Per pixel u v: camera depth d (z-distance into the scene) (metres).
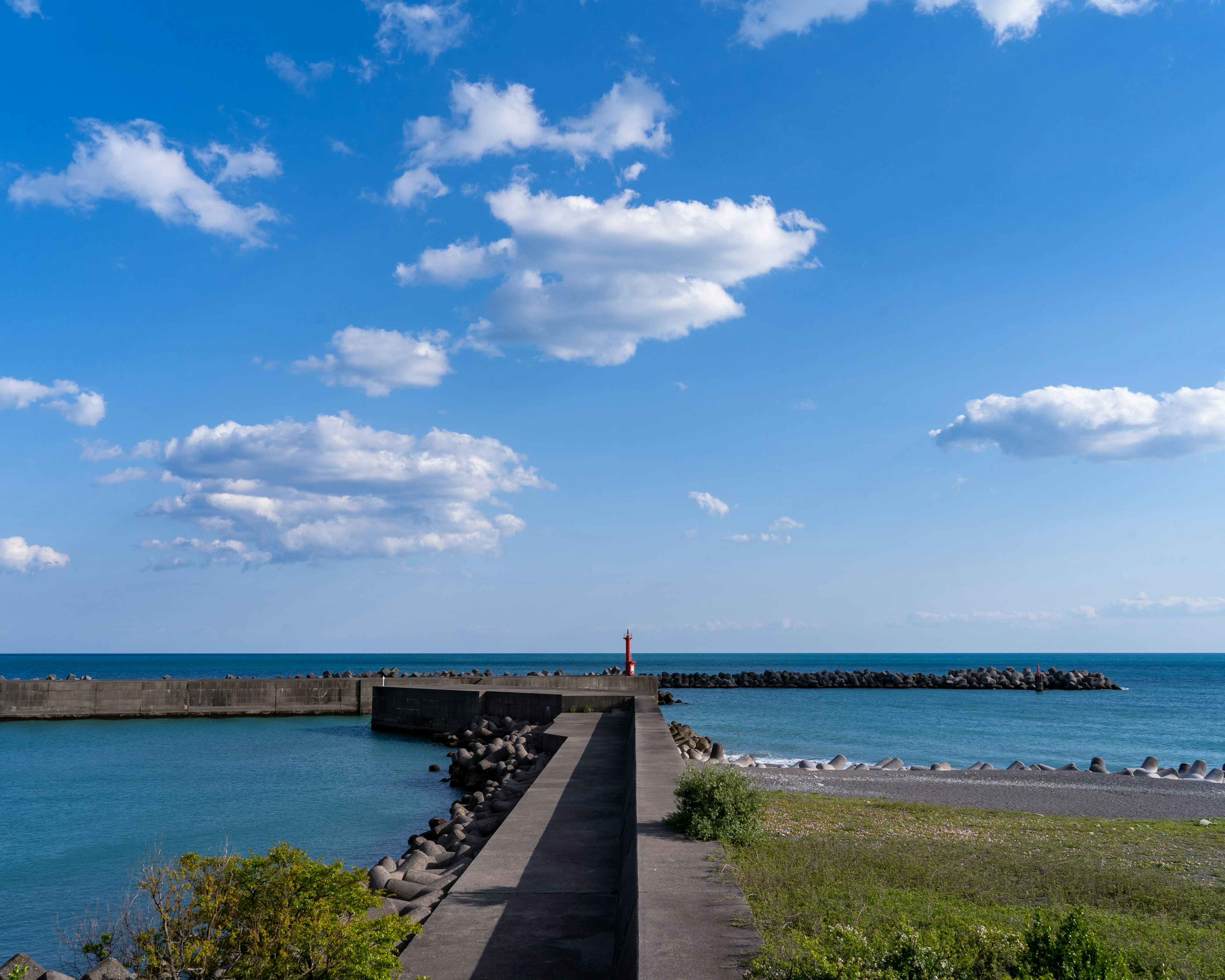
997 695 82.25
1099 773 26.64
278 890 6.44
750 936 6.19
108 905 13.55
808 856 9.20
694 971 5.47
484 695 37.94
